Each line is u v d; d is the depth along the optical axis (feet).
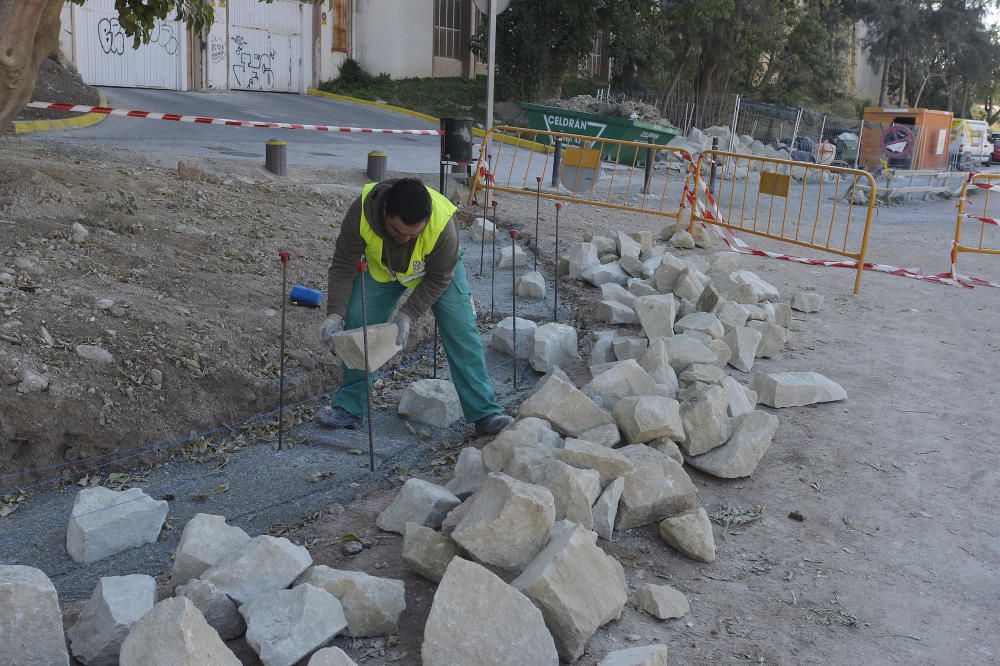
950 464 14.85
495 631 8.79
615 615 9.85
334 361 18.44
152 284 19.67
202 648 7.89
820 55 122.52
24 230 20.88
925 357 20.84
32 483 13.94
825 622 10.39
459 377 15.33
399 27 97.76
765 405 17.17
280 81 89.81
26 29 20.76
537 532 10.23
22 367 14.51
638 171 63.93
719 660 9.55
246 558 9.82
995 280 31.76
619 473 12.33
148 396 15.58
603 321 22.79
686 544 11.57
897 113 79.25
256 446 15.66
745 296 23.59
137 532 12.19
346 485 13.94
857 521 12.90
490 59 37.37
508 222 34.78
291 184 34.09
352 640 9.55
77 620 9.80
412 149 59.62
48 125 49.03
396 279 14.23
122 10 24.99
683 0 97.14
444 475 14.26
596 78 119.03
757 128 87.71
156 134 51.60
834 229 43.65
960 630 10.39
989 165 124.47
